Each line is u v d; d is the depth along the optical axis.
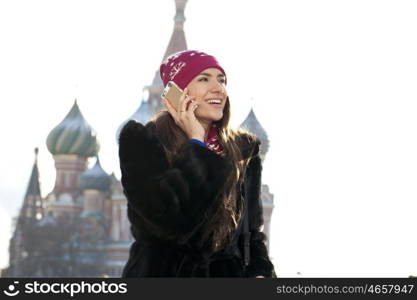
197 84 7.40
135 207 6.81
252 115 152.88
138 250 7.07
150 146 6.88
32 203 190.00
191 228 6.80
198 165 6.86
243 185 7.43
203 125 7.55
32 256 178.38
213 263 7.17
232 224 7.12
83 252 182.88
